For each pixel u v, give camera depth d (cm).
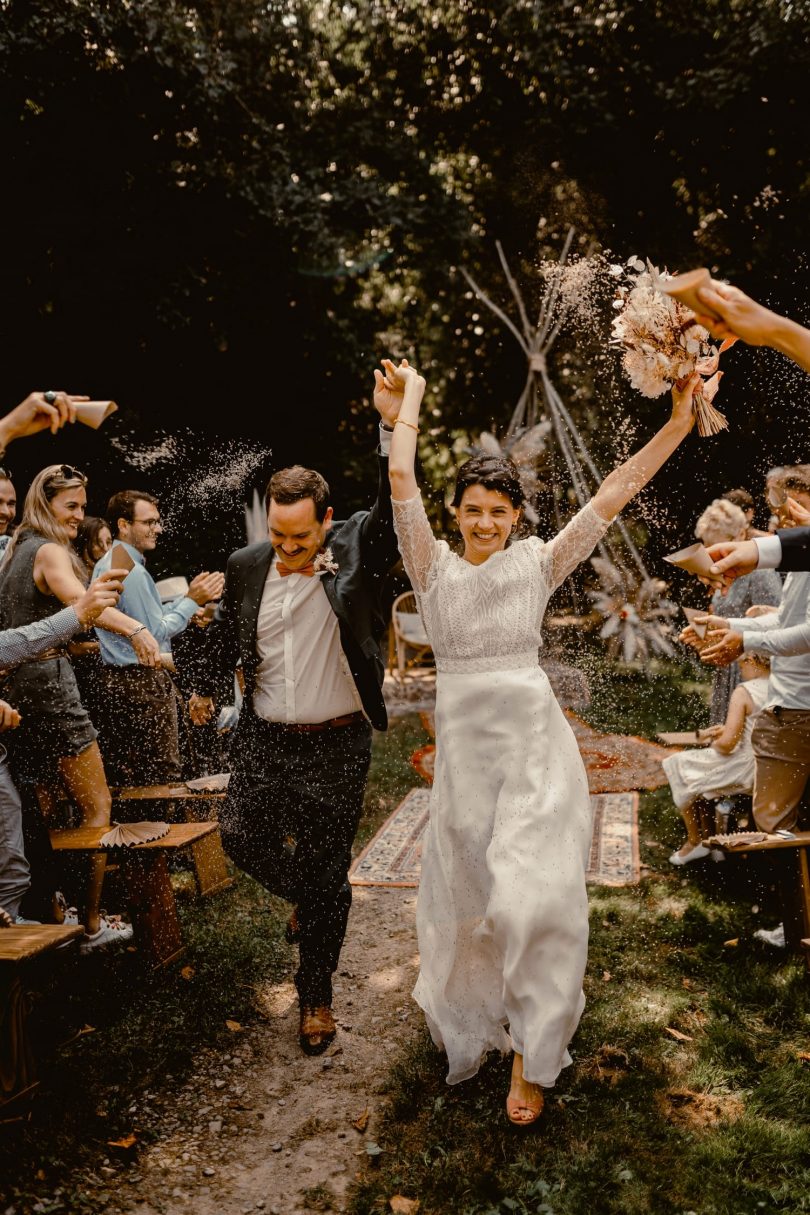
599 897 407
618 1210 224
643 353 248
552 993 240
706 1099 268
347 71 1066
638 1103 265
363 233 1041
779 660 360
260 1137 259
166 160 839
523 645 261
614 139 1039
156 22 794
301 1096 277
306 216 920
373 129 1049
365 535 294
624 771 595
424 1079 278
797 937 341
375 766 633
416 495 259
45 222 785
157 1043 300
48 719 342
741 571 275
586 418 1005
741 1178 236
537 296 1093
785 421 893
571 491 972
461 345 1142
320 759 296
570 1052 289
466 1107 264
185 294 826
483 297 959
